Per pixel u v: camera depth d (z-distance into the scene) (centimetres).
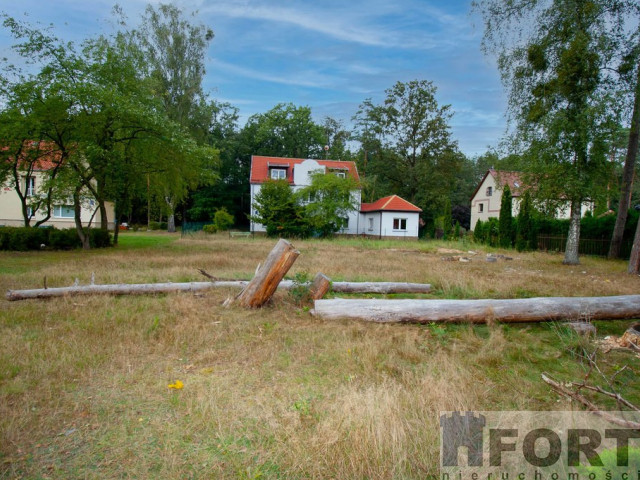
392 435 232
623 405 296
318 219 2870
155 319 490
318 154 4831
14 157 1583
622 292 764
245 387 316
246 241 2292
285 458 220
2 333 436
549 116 1373
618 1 1296
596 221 1945
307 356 388
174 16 2912
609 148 1330
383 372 348
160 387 311
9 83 1387
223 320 513
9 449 223
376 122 3806
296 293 618
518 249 2167
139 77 1686
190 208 4566
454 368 357
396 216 3253
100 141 1598
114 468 210
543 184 1402
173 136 1592
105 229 1852
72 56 1442
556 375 361
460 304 526
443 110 3638
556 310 521
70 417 262
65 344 402
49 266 1013
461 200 5094
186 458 220
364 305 536
